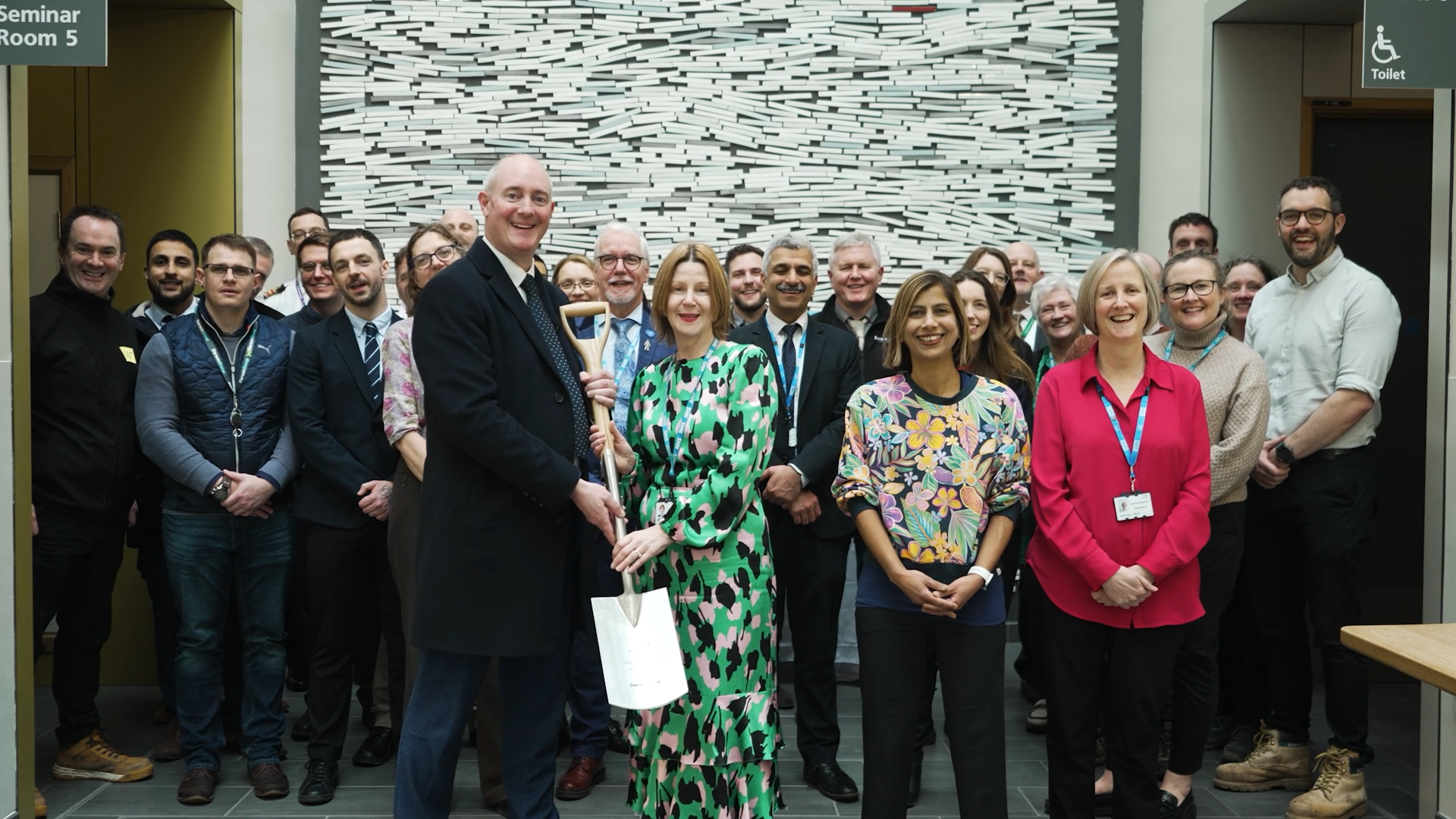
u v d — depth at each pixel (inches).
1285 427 140.4
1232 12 194.9
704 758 104.5
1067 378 116.0
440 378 97.0
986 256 155.9
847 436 109.3
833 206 234.1
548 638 101.0
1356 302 135.9
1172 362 127.8
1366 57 117.3
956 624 105.3
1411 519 201.0
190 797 134.6
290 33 229.9
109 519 143.6
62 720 145.5
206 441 138.9
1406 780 144.3
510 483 98.9
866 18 234.2
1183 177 213.3
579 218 233.3
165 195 195.2
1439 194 125.6
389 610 145.9
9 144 114.8
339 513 137.3
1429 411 127.1
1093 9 234.5
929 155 234.8
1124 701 111.3
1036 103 234.7
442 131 233.1
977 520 105.1
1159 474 110.4
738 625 105.1
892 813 105.7
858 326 160.2
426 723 101.6
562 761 152.8
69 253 140.6
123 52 194.2
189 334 141.6
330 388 138.8
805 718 140.3
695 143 234.2
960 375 111.6
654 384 109.7
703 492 103.0
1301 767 140.9
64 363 140.2
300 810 133.3
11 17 110.1
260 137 223.0
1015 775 145.6
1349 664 132.4
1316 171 203.5
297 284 197.6
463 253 138.6
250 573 140.2
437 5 232.4
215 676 140.0
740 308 165.0
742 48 233.9
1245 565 144.6
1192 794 136.9
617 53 233.0
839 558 139.6
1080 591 111.9
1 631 113.9
